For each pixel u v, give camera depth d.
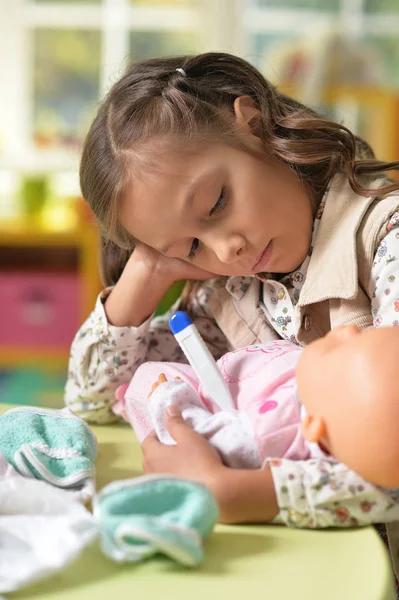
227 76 0.93
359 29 2.88
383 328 0.61
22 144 2.97
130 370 0.97
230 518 0.62
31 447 0.70
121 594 0.51
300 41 2.72
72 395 0.99
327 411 0.59
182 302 1.02
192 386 0.78
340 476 0.61
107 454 0.81
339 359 0.59
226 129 0.84
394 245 0.82
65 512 0.60
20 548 0.54
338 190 0.88
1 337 2.60
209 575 0.53
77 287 2.58
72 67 2.97
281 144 0.85
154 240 0.86
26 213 2.68
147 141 0.83
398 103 2.54
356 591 0.52
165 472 0.65
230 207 0.82
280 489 0.61
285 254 0.86
